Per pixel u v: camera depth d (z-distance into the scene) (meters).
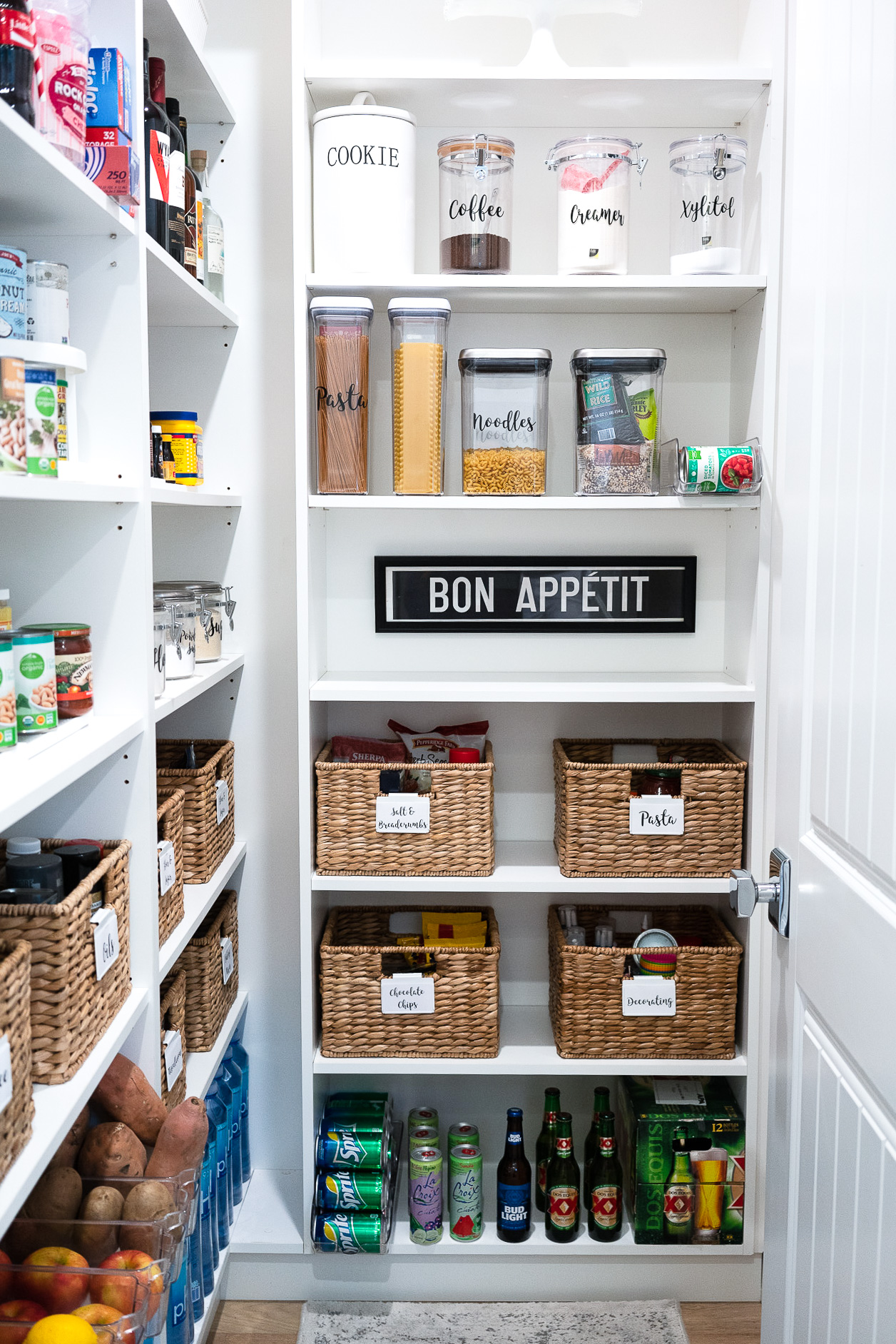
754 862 1.98
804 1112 1.26
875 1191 1.04
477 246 1.89
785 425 1.84
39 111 1.14
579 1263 2.05
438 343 1.90
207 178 2.06
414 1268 2.06
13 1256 1.21
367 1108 2.16
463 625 2.20
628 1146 2.13
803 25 1.26
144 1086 1.40
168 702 1.54
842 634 1.14
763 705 1.96
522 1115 2.22
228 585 2.18
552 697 1.95
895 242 0.99
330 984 2.01
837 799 1.15
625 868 1.99
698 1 2.05
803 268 1.26
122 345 1.39
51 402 1.14
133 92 1.35
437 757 2.09
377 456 2.15
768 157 1.86
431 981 2.00
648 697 1.95
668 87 1.87
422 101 1.94
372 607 2.21
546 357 1.89
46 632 1.26
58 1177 1.24
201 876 1.88
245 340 2.13
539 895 2.27
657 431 1.92
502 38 2.06
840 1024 1.13
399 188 1.86
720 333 2.13
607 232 1.86
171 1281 1.25
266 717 2.21
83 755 1.18
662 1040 2.02
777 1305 1.35
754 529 1.96
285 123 2.08
